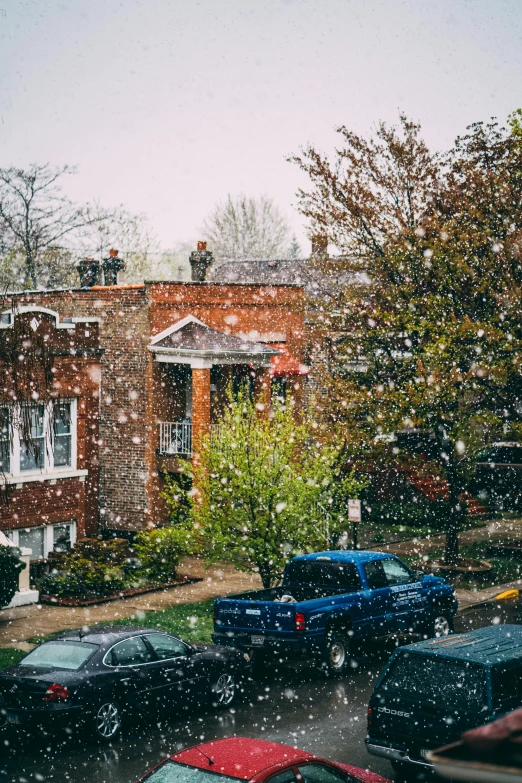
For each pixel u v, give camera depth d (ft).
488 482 110.01
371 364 80.74
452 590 58.65
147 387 92.94
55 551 78.18
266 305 103.19
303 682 49.57
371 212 78.02
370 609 52.75
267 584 62.64
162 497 93.86
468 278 73.61
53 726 37.47
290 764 24.49
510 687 32.71
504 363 69.36
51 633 57.98
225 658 44.68
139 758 36.58
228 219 221.05
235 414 64.44
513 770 7.47
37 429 81.41
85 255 160.25
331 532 65.62
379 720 33.68
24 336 61.41
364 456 76.84
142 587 71.67
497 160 78.54
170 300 94.43
